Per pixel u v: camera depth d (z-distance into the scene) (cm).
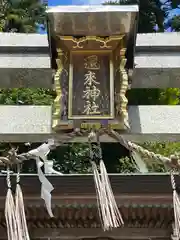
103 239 556
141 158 454
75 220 541
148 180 508
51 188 433
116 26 446
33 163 1096
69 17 434
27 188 505
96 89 450
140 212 529
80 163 1214
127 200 515
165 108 514
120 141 441
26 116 504
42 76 524
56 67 477
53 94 1266
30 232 547
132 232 555
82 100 449
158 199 516
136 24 445
